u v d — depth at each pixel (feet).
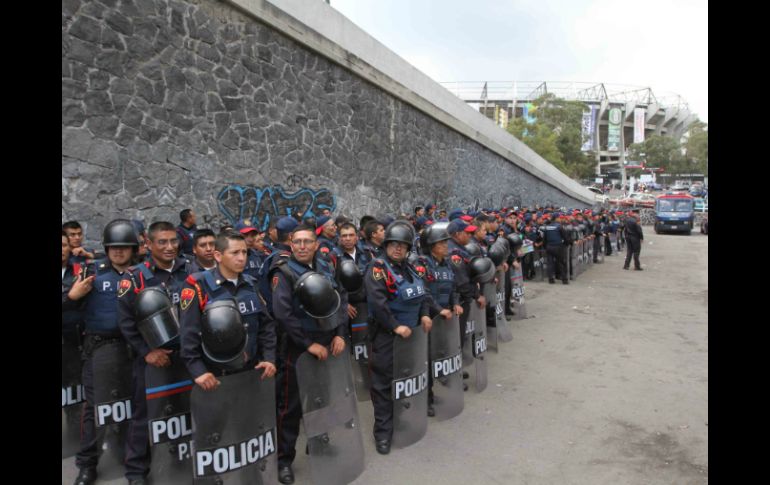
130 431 11.19
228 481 10.18
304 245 11.84
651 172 262.06
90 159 19.80
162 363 10.70
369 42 39.75
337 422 11.88
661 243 90.74
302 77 31.73
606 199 195.52
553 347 23.97
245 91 27.40
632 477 12.30
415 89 48.01
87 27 19.71
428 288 15.47
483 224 22.90
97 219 20.06
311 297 11.07
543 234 43.88
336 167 35.40
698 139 250.98
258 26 28.12
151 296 10.44
